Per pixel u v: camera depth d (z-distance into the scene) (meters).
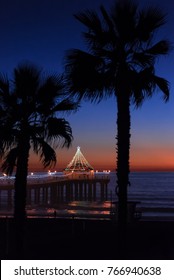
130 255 18.78
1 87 16.06
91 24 14.94
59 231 24.09
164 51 15.11
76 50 14.92
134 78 14.93
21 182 16.08
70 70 14.92
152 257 18.44
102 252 19.28
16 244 15.98
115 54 14.96
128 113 14.95
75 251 19.48
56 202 87.88
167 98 15.21
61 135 16.05
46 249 19.91
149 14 14.75
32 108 16.12
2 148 15.97
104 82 14.72
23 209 16.11
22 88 16.03
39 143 16.12
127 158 14.98
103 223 25.91
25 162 16.12
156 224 26.03
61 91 16.08
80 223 25.95
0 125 15.89
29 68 16.23
